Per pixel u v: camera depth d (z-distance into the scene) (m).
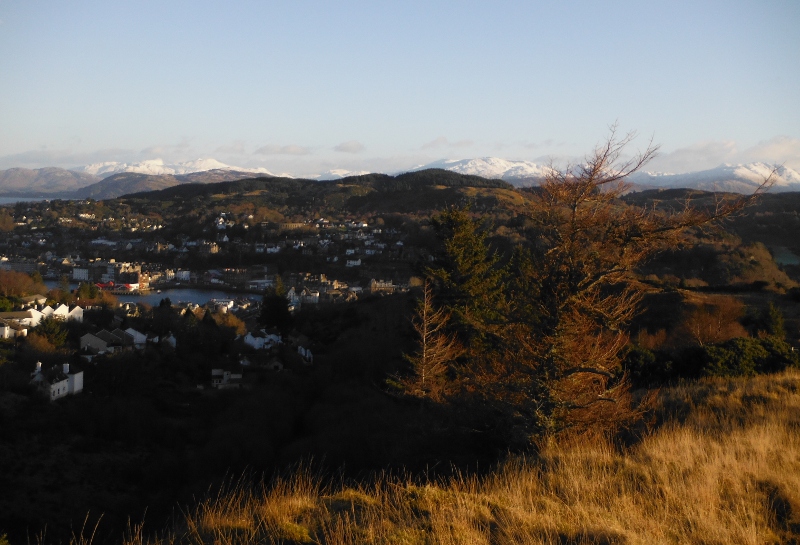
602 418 9.97
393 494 6.10
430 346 17.86
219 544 4.93
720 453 7.16
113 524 18.78
